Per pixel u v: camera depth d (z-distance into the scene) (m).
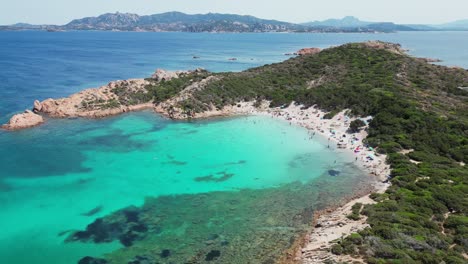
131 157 62.91
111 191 50.22
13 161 59.62
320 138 73.44
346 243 33.81
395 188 48.06
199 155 64.25
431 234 34.28
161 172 56.78
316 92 94.00
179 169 58.06
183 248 37.09
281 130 79.06
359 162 60.97
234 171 57.50
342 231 37.97
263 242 37.84
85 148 66.94
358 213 41.72
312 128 79.38
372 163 59.59
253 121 86.00
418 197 43.44
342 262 30.92
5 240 38.47
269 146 69.06
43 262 35.09
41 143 69.06
